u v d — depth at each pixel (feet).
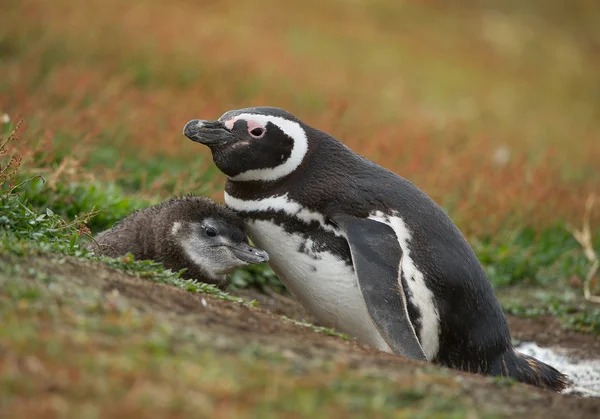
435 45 334.03
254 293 102.53
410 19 354.13
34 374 43.47
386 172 82.94
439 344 79.97
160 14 257.96
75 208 100.48
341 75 249.75
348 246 78.28
